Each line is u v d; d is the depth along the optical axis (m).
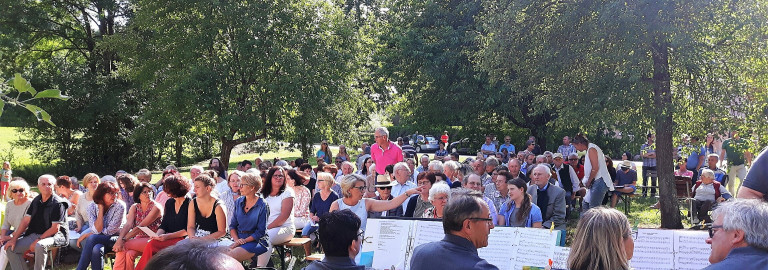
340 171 14.54
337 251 4.30
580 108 11.80
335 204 8.47
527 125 28.19
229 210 10.26
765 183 4.45
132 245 8.32
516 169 11.59
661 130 12.27
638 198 17.38
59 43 33.44
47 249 8.74
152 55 25.78
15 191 8.92
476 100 25.86
